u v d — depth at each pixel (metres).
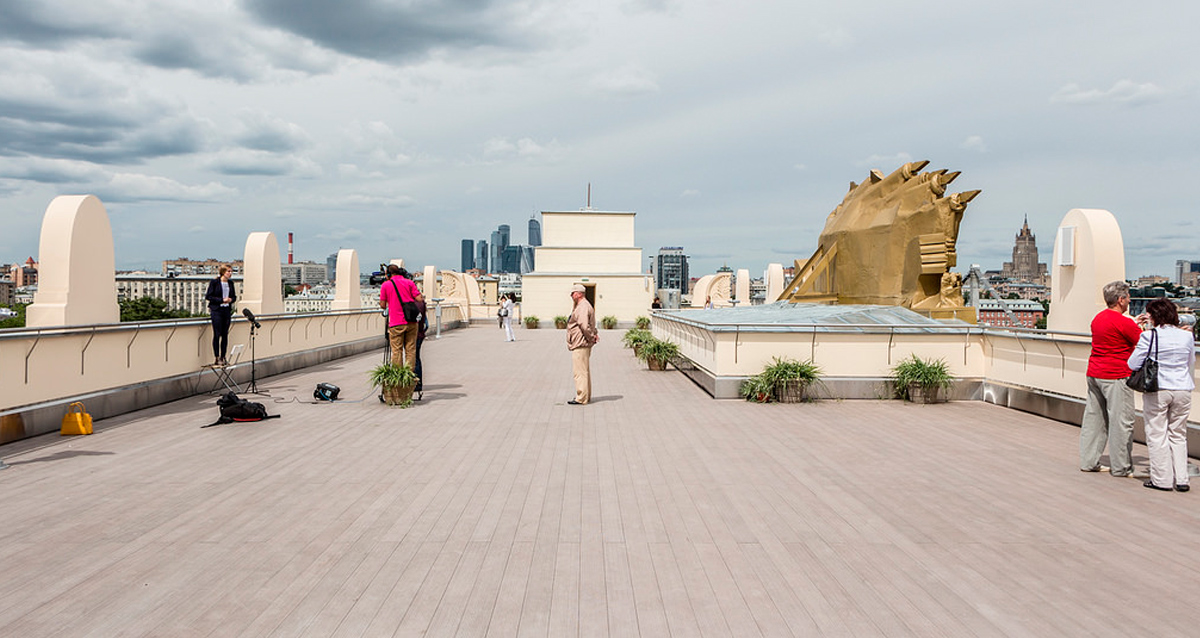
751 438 8.98
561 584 4.35
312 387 13.85
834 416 10.66
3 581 4.37
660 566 4.66
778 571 4.58
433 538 5.18
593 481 6.83
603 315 40.97
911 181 15.24
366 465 7.45
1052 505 6.09
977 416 10.70
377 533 5.29
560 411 11.05
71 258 10.26
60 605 4.04
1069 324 10.67
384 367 11.59
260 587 4.29
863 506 6.04
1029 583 4.40
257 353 15.22
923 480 6.92
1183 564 4.73
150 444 8.46
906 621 3.87
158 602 4.07
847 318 13.16
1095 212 10.32
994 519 5.70
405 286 11.86
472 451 8.16
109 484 6.64
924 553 4.92
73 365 9.59
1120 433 6.99
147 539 5.14
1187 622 3.88
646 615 3.92
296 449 8.22
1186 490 6.50
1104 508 6.01
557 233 41.59
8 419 8.41
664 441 8.77
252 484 6.67
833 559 4.79
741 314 16.14
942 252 13.98
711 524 5.53
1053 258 11.04
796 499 6.24
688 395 12.88
